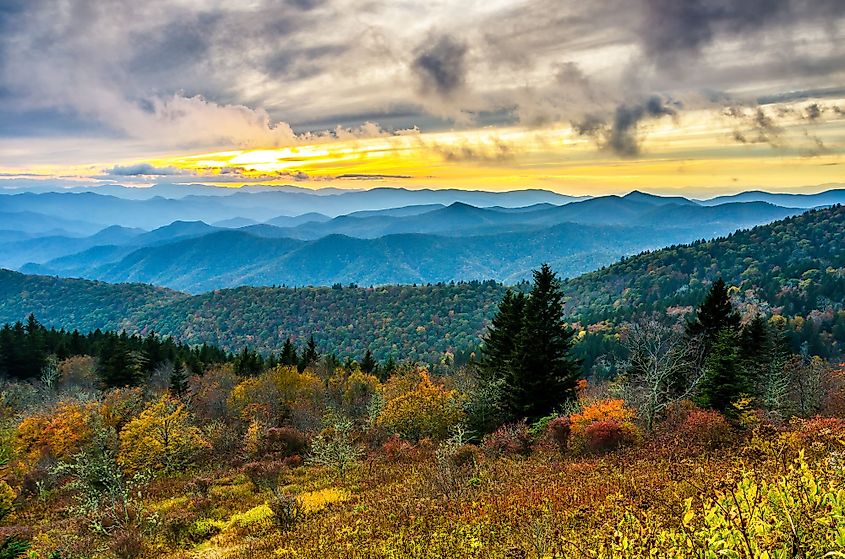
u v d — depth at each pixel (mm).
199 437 36000
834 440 13352
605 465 18156
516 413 32562
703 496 9695
